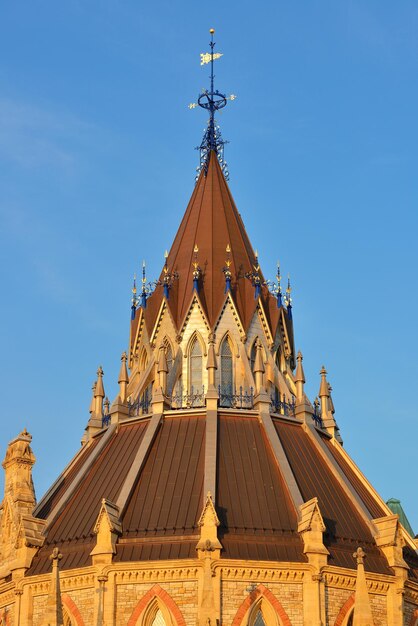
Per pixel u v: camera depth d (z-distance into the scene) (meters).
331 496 115.00
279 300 134.62
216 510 108.00
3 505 119.00
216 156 144.25
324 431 125.88
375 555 111.19
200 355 128.38
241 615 102.50
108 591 104.00
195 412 120.12
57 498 118.69
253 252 138.75
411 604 111.44
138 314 134.75
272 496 111.12
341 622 104.94
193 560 103.50
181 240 136.88
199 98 147.38
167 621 102.81
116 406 125.31
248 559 104.00
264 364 126.81
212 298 130.25
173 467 113.50
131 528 107.88
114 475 115.44
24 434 120.38
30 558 111.06
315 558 105.12
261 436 118.44
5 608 112.00
